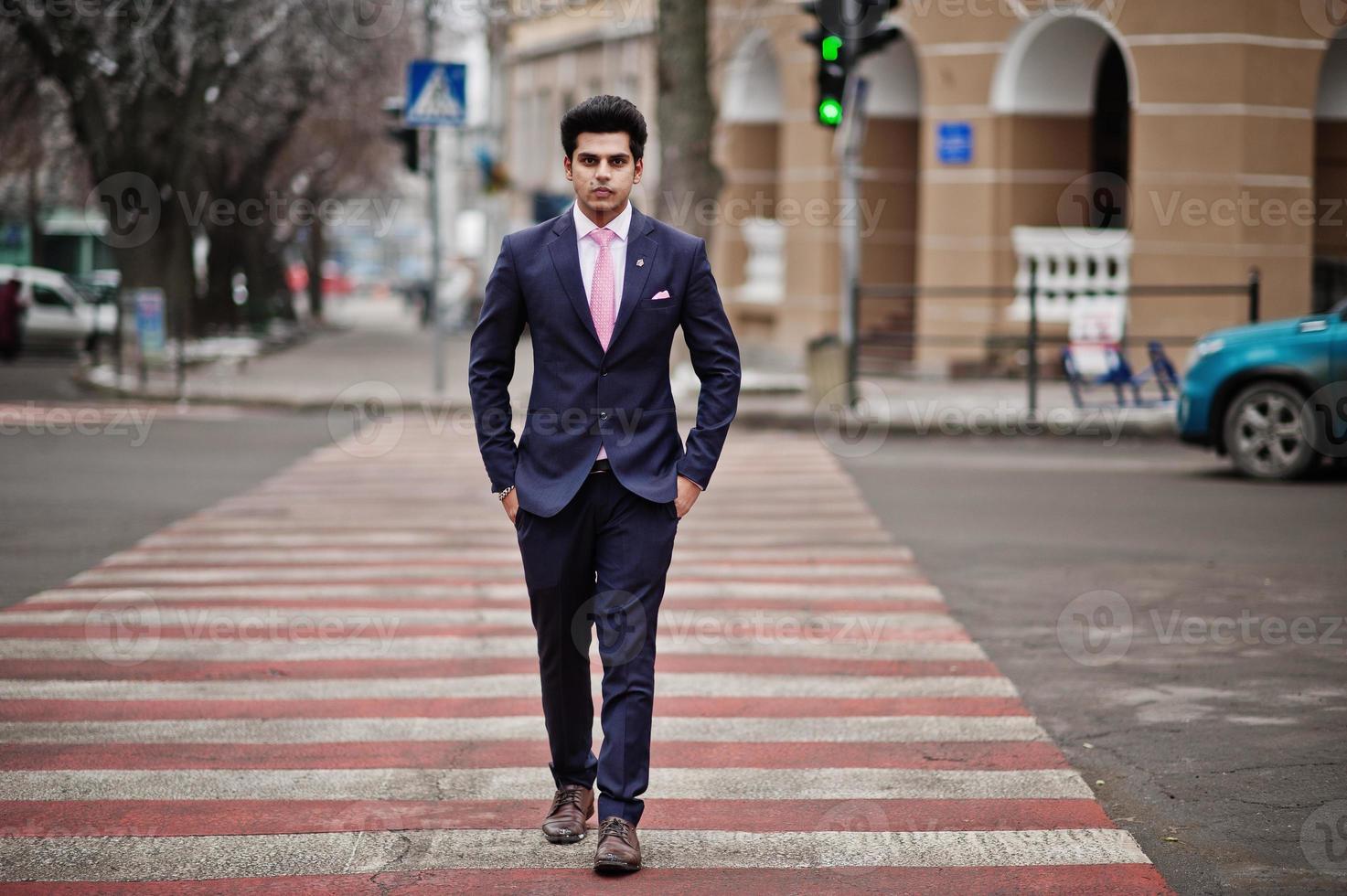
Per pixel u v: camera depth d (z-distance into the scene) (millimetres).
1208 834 4859
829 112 16516
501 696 6523
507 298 4508
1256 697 6457
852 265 18016
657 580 4520
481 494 12406
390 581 8898
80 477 13258
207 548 9922
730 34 25750
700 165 19906
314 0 26578
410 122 20141
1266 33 19734
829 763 5594
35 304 30984
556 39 38281
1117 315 19969
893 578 8930
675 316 4500
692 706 6367
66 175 34000
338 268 90250
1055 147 21703
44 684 6664
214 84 26516
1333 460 13328
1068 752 5738
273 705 6367
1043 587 8617
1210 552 9555
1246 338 12836
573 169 4441
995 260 21672
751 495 12234
